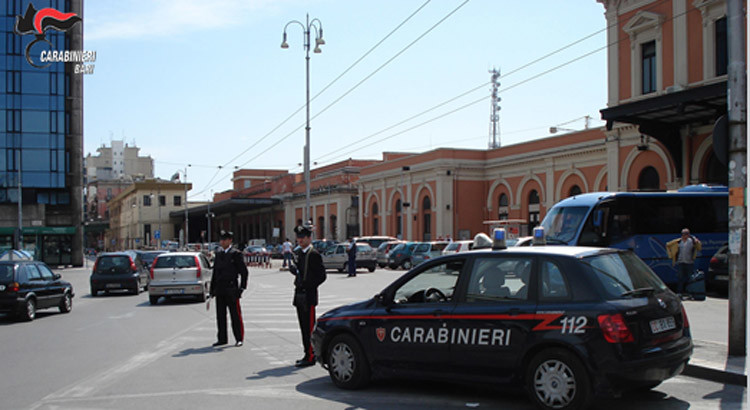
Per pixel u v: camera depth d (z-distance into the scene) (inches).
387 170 2162.9
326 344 309.3
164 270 746.2
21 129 2069.4
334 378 303.0
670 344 243.1
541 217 1636.3
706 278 728.3
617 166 1165.7
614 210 741.9
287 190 3009.4
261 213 3312.0
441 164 1839.3
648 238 746.2
